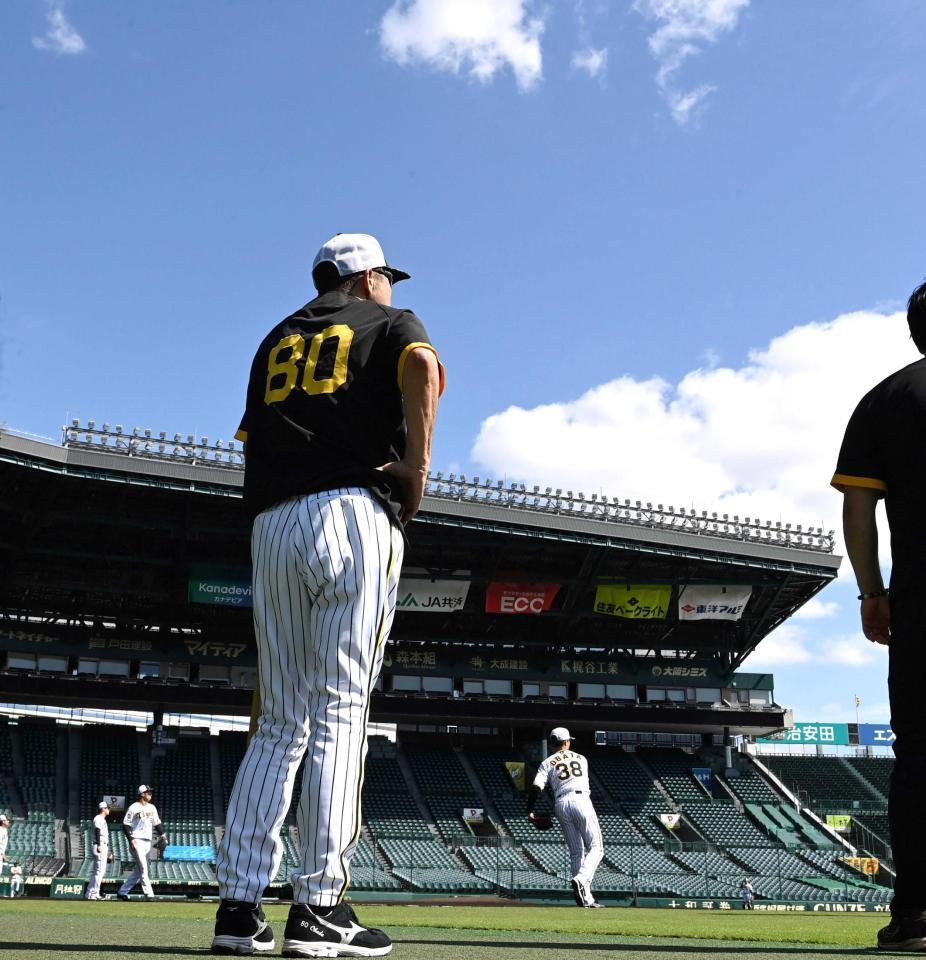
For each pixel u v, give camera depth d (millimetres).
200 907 11641
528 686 44531
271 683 3459
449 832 42062
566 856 40812
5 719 42875
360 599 3340
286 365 3588
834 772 51156
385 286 3924
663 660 46250
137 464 34219
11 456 32406
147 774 41750
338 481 3418
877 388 4188
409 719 44375
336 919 3209
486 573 41375
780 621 45688
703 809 46000
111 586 38781
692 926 6762
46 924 5180
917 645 3873
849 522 4180
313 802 3221
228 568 38562
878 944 4027
